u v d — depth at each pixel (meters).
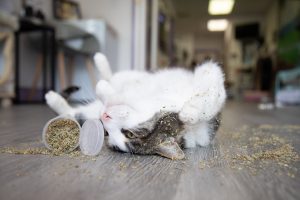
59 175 0.25
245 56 3.84
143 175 0.25
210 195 0.21
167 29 2.80
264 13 3.57
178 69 0.43
